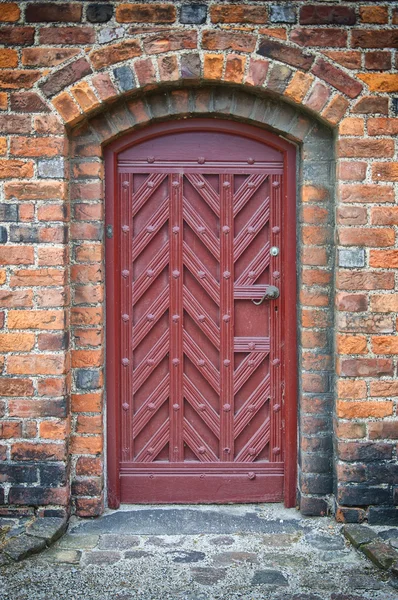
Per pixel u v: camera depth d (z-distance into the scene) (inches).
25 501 161.8
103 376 168.6
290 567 145.9
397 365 160.9
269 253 171.6
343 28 157.5
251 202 171.5
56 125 156.9
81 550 152.3
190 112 163.8
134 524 165.0
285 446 173.5
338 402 161.5
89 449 166.1
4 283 158.6
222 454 174.2
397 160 158.2
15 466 161.5
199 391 173.9
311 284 165.3
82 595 134.6
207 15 156.5
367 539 154.3
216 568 145.3
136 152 169.9
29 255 158.4
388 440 162.1
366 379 160.9
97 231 163.6
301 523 165.8
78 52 156.6
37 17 156.3
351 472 162.1
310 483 168.2
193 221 171.0
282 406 174.1
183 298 172.2
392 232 159.0
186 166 170.4
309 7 157.0
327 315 165.8
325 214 164.4
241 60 156.9
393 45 157.6
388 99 157.8
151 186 170.4
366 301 159.6
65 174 159.0
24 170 157.4
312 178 164.1
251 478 174.7
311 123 163.6
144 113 163.5
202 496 174.4
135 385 173.5
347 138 157.8
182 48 156.4
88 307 164.4
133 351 172.9
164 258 171.6
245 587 138.0
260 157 170.6
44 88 156.8
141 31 156.4
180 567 145.6
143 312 172.6
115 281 169.8
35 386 160.2
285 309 171.2
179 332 172.7
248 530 162.4
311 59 157.3
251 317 173.0
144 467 174.4
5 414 161.0
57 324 159.2
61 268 158.6
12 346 159.5
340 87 157.6
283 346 173.0
